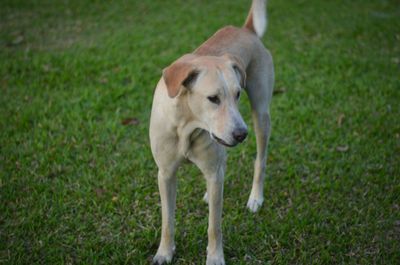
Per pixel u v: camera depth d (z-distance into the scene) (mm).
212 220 2559
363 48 4137
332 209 2848
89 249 2658
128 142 3189
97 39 4230
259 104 2807
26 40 4191
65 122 3301
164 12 4871
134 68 3758
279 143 3207
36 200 2863
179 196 2904
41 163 3018
